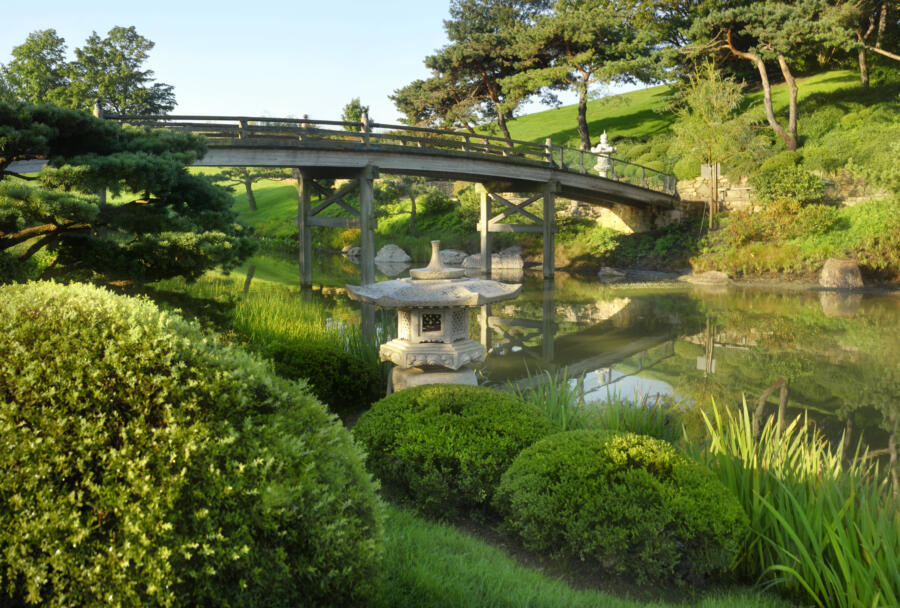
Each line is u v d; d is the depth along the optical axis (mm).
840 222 25188
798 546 3857
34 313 2432
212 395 2395
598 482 4199
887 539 3818
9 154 7906
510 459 4910
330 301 19656
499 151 26594
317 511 2416
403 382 7281
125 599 2047
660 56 36688
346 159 20609
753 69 44344
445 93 42625
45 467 2098
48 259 11742
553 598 3475
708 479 4254
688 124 31797
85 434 2176
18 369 2246
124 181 8070
